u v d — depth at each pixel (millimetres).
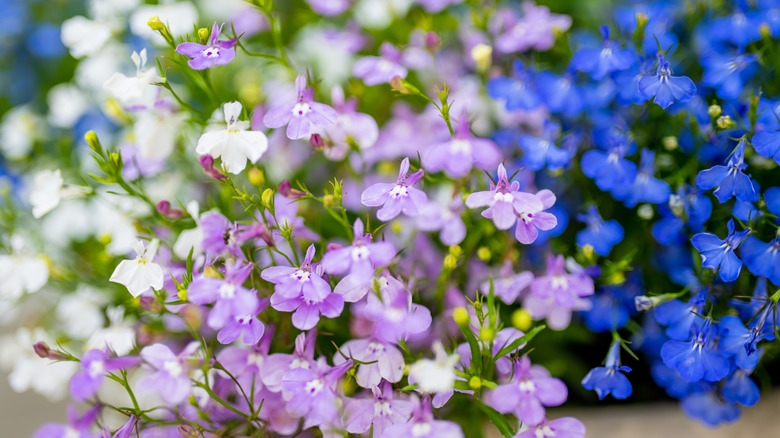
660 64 406
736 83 417
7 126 503
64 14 518
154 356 390
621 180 416
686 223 414
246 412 407
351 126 429
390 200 397
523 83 445
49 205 419
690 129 426
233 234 396
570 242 441
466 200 397
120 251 437
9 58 525
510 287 420
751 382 404
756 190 403
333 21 494
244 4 485
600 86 437
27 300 473
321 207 446
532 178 440
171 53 438
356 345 400
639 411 432
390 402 396
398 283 397
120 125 481
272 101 451
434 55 460
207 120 424
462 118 415
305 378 391
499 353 389
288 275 393
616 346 413
